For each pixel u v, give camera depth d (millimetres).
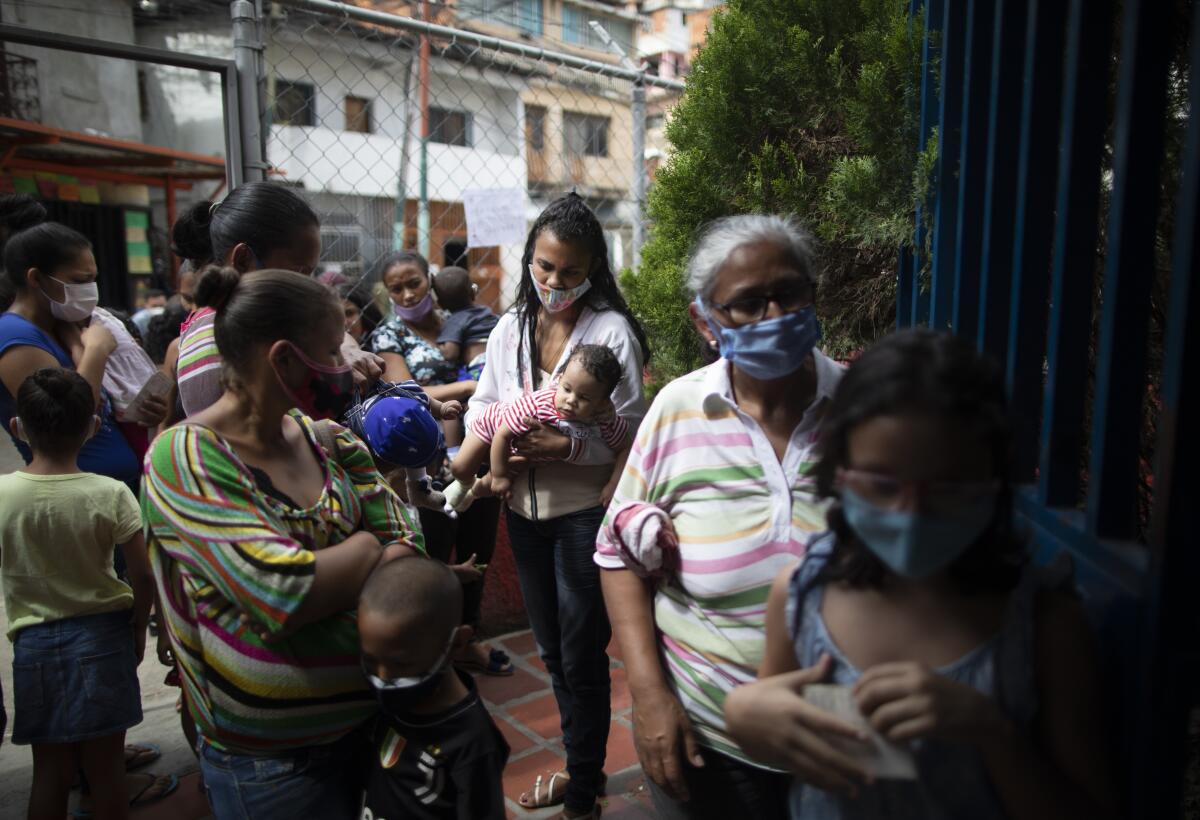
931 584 1033
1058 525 1178
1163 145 995
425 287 3787
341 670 1521
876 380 956
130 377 3074
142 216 16516
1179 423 885
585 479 2381
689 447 1545
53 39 2863
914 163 2057
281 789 1539
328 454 1688
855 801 1094
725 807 1560
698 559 1506
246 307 1457
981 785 1031
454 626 1503
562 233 2299
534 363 2506
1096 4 1120
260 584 1399
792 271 1457
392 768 1531
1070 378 1196
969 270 1581
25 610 2291
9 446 6969
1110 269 1031
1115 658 1009
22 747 3000
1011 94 1397
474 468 2619
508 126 6070
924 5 2031
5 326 2699
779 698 1026
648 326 3006
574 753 2418
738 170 2566
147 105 16672
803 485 1478
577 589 2354
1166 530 903
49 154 13484
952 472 931
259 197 1890
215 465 1450
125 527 2359
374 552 1554
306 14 3977
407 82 5359
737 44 2479
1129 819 974
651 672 1561
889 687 937
